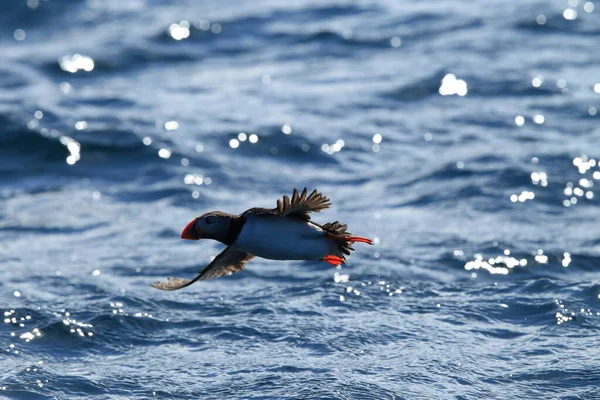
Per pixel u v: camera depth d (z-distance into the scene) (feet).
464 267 42.65
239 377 31.12
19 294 40.42
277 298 39.14
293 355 32.78
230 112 70.79
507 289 39.34
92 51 86.53
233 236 22.75
